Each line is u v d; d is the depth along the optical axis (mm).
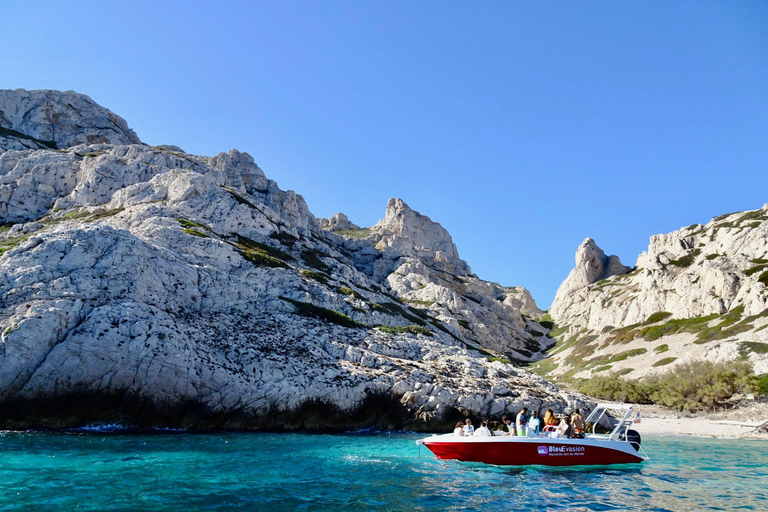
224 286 54875
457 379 50250
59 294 39000
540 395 50844
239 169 118375
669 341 96562
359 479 25156
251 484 23094
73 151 95375
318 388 42656
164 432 36688
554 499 22328
